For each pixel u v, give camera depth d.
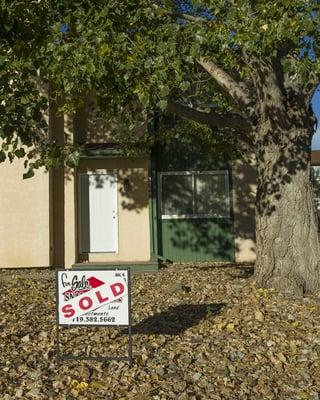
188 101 11.80
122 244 15.66
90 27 6.28
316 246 8.96
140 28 6.68
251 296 8.63
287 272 8.84
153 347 6.47
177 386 5.45
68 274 5.98
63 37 6.46
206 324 7.34
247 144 10.86
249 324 7.24
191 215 16.23
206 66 9.70
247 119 9.84
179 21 8.10
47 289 10.69
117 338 6.82
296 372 5.82
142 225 15.70
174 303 8.73
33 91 6.39
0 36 6.45
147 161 15.75
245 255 16.05
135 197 15.74
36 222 14.93
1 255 14.91
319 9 6.01
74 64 6.36
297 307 7.95
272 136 9.07
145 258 15.61
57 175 15.34
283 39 6.32
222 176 16.25
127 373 5.75
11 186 14.95
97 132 15.93
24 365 5.95
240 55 8.70
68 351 6.38
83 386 5.45
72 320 5.95
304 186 9.05
